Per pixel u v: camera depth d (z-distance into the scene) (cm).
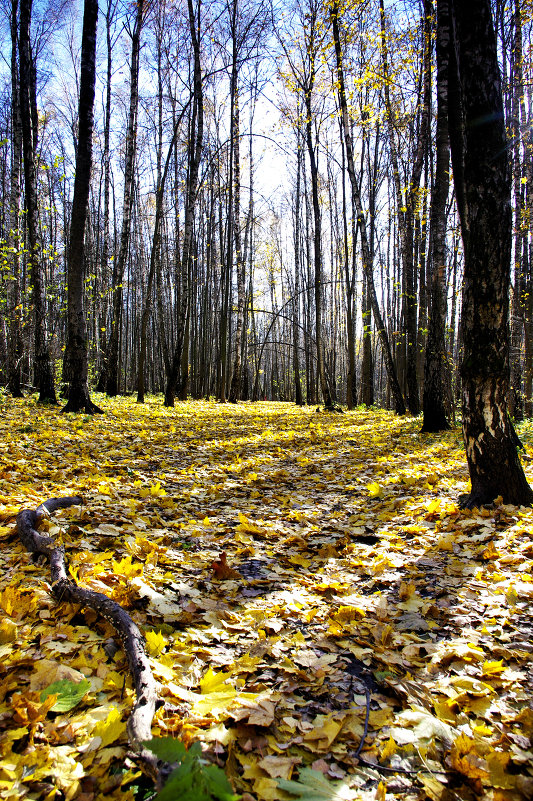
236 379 2209
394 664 202
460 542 345
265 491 507
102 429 809
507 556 306
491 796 137
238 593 267
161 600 236
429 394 959
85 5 917
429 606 248
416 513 422
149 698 156
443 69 903
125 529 331
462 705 178
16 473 445
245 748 150
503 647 212
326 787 132
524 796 135
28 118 1130
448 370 1217
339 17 1212
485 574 290
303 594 268
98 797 127
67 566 254
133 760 141
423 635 229
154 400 1847
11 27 1425
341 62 1253
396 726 166
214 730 152
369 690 188
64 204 2445
